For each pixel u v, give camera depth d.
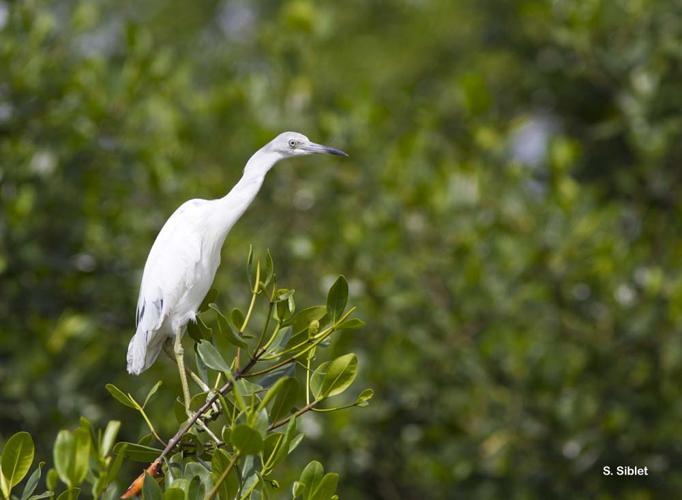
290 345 5.76
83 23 12.13
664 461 11.61
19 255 10.75
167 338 8.05
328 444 11.14
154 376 11.14
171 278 7.68
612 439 11.60
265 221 13.21
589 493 11.57
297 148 8.59
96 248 11.44
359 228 11.86
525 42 17.14
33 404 10.34
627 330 11.66
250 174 8.35
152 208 12.17
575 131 16.41
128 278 11.55
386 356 11.34
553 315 11.96
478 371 11.43
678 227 13.05
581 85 15.69
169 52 12.64
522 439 11.50
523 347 11.31
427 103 14.91
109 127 11.89
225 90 13.33
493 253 11.73
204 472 5.55
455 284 11.70
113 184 11.77
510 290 11.70
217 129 13.35
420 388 11.48
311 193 12.90
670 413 11.53
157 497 5.20
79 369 10.70
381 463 11.88
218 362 5.48
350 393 11.09
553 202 12.05
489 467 11.44
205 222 7.93
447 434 11.73
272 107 13.51
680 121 13.41
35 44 11.46
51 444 10.32
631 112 13.38
